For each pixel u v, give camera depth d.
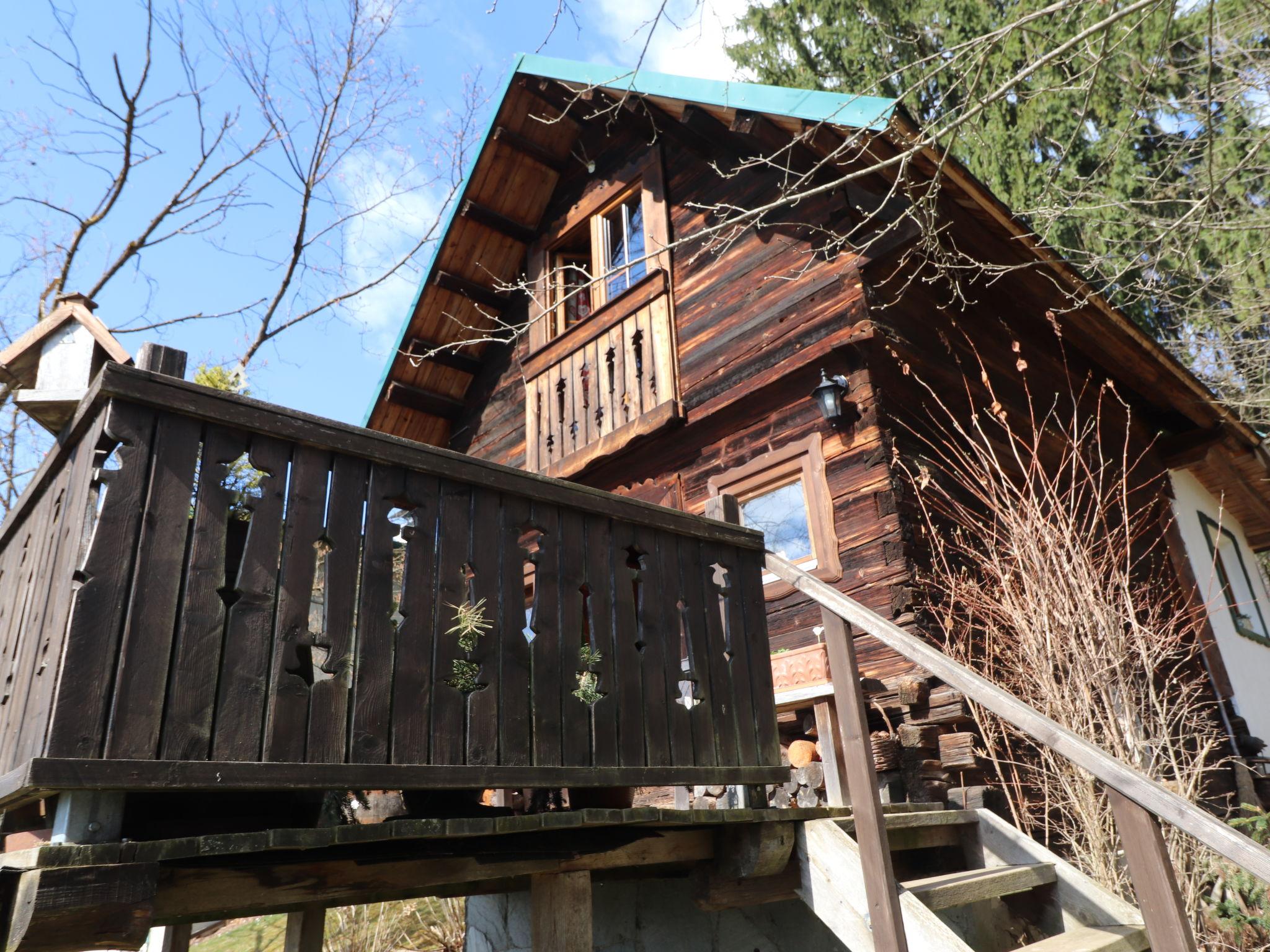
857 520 6.64
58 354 3.73
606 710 3.19
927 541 6.55
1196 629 6.69
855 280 6.97
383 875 2.84
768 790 5.09
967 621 6.26
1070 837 4.92
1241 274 10.45
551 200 10.34
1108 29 5.30
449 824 2.64
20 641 2.72
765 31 14.87
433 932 6.43
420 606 2.82
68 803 2.14
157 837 2.49
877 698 5.83
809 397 7.23
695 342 8.20
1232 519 12.59
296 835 2.36
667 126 8.39
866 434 6.72
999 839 4.33
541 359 9.68
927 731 5.47
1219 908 4.60
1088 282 7.20
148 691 2.23
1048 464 8.20
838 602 3.67
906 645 3.48
